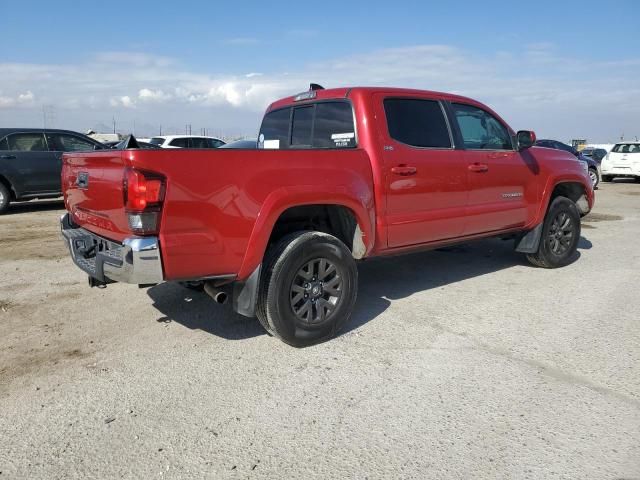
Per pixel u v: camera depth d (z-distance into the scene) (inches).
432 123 192.4
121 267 128.5
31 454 104.7
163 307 193.8
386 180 172.7
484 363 143.5
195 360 147.2
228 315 184.5
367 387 130.4
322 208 164.2
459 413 118.0
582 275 237.6
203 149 131.4
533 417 116.0
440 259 272.5
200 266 134.3
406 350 152.6
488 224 214.4
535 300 199.9
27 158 444.8
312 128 194.2
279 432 111.4
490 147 217.3
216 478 96.9
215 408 121.3
